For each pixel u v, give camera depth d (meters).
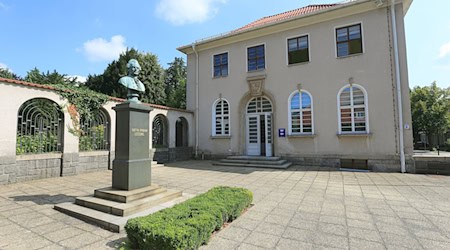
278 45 12.68
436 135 21.69
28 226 3.84
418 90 22.16
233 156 12.90
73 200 5.31
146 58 24.88
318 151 11.30
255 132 13.41
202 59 15.09
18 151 7.56
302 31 12.11
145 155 5.30
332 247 3.17
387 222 4.09
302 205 5.09
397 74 9.91
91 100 9.48
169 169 10.57
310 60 11.77
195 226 2.94
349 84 10.85
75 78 25.17
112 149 10.23
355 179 8.13
